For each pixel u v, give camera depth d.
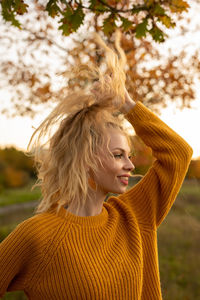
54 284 1.32
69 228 1.38
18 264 1.31
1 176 20.27
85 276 1.31
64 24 1.82
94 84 1.50
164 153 1.52
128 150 1.46
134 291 1.41
